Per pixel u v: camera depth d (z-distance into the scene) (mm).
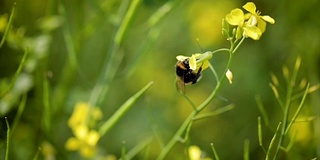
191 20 982
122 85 936
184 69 592
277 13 939
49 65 888
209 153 905
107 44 938
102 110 903
